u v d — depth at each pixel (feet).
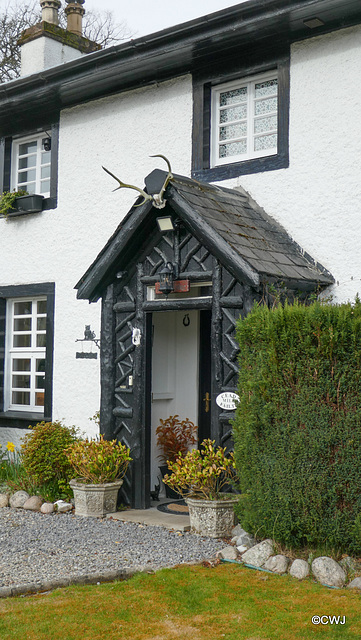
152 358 27.61
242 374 19.15
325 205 24.27
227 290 21.98
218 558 18.44
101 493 23.70
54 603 15.14
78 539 20.56
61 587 16.42
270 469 18.07
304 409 17.52
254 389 18.51
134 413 24.81
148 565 17.79
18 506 25.45
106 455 23.95
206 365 28.22
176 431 27.91
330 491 17.04
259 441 18.39
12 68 69.97
